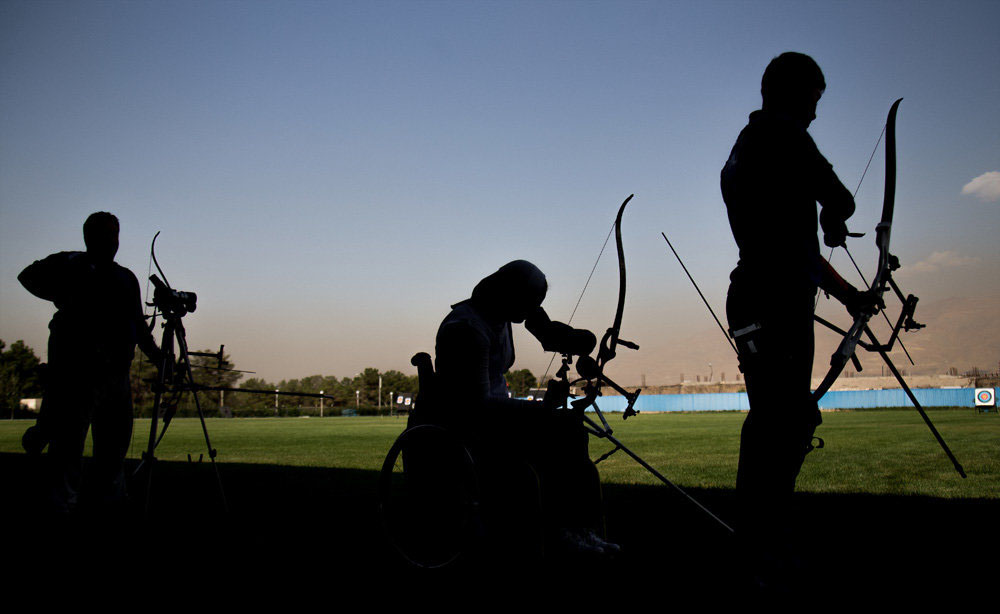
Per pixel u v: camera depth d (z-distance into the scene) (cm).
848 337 280
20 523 439
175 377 464
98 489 470
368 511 483
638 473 724
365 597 272
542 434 316
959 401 5059
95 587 288
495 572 306
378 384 13638
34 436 446
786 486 278
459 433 321
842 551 336
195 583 294
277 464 920
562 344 345
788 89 292
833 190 276
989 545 350
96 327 457
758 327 280
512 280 336
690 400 6006
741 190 291
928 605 250
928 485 594
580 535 317
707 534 385
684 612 245
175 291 450
